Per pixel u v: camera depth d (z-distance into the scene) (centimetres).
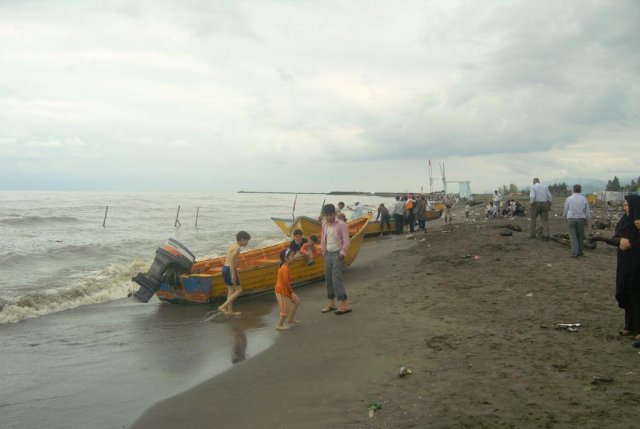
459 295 927
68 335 848
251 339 784
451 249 1559
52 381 618
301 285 1239
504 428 397
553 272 1091
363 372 575
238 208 6825
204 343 777
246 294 1156
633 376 488
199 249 2178
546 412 420
